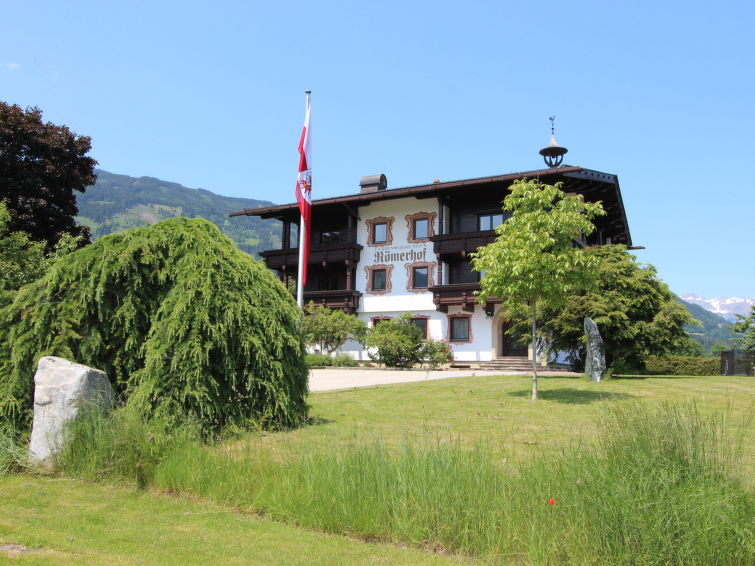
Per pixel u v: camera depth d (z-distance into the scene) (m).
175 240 8.14
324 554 4.11
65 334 7.41
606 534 3.84
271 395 7.98
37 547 4.09
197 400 7.08
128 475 5.95
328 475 5.05
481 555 4.12
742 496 3.97
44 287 7.79
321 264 32.97
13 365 7.26
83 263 7.84
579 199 12.20
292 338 8.36
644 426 4.59
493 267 12.19
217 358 7.57
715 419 5.30
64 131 24.20
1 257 11.98
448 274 30.16
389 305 31.34
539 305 19.12
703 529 3.67
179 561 3.91
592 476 4.24
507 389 14.22
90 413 6.44
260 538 4.43
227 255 8.18
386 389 14.79
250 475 5.50
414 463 4.95
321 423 8.94
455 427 8.54
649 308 18.86
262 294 8.27
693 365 29.47
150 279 7.96
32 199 22.27
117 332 7.72
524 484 4.50
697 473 4.16
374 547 4.31
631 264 19.03
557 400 11.91
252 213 34.53
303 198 19.55
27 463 6.38
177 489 5.67
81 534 4.42
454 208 30.47
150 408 6.89
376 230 32.44
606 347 19.11
